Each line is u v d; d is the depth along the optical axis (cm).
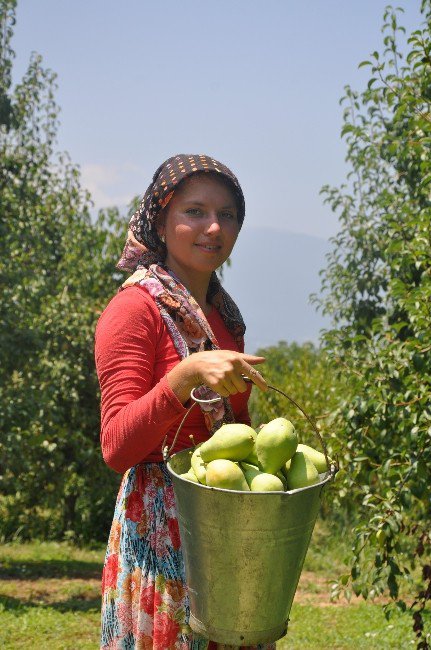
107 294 1391
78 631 845
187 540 195
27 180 1344
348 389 645
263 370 1462
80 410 1276
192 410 229
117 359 222
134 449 210
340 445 544
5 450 1004
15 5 1305
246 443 201
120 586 222
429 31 512
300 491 184
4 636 808
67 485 1436
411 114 586
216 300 264
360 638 802
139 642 217
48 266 1369
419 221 502
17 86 1353
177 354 228
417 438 455
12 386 1016
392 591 474
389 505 462
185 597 218
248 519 182
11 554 1362
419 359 463
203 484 200
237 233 247
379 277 736
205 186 238
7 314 1013
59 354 1252
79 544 1496
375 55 544
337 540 1328
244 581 188
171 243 242
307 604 982
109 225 1423
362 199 753
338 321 765
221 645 217
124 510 227
